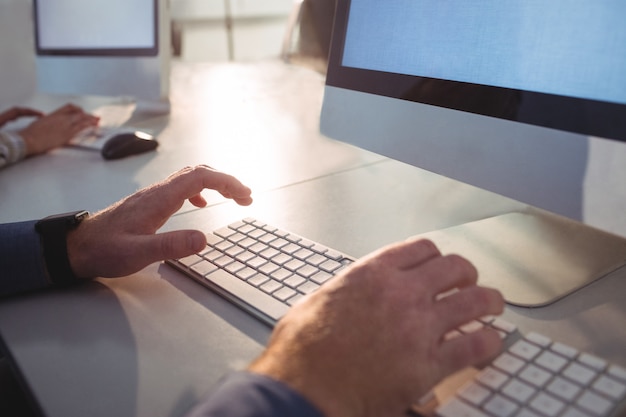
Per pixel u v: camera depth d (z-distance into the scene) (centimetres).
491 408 36
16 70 197
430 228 69
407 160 70
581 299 51
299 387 36
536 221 68
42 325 51
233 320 51
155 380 43
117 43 140
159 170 101
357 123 77
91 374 44
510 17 58
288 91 171
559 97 53
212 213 77
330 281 45
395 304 41
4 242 58
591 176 51
